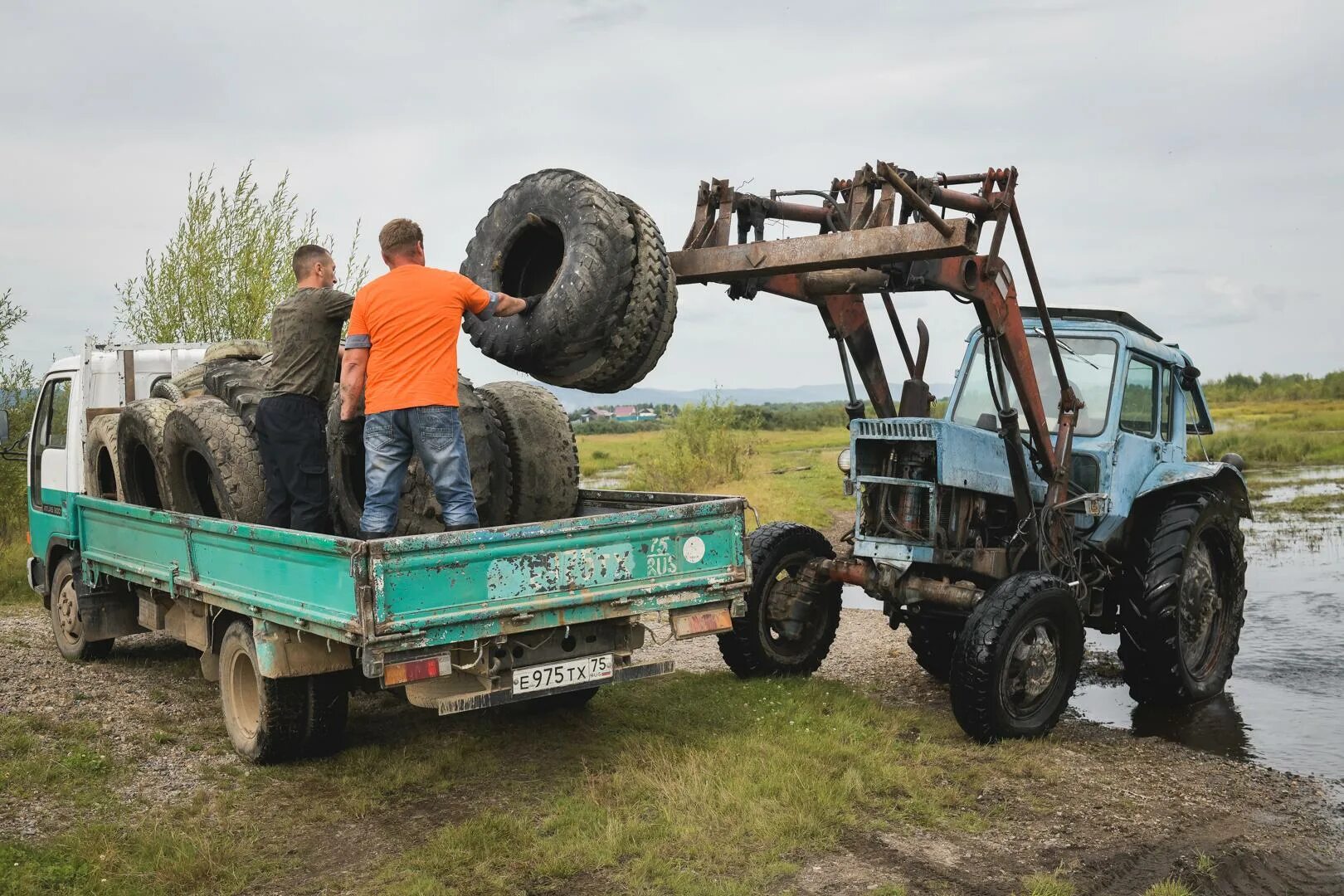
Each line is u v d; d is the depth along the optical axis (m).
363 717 6.92
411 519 5.62
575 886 4.45
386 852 4.84
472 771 5.86
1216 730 6.99
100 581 7.96
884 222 6.21
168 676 8.02
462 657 5.13
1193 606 7.67
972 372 8.06
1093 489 7.40
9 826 5.07
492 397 6.75
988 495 7.25
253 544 5.54
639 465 29.80
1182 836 5.04
